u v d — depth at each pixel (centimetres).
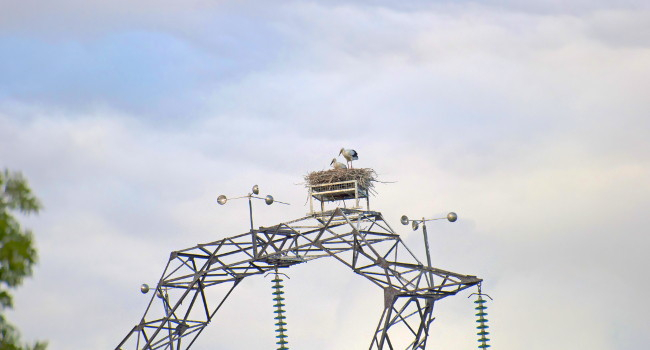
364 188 9081
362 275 8881
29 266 5034
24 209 5069
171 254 9388
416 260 8988
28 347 5038
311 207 9056
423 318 8950
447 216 8975
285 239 9194
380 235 9025
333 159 9138
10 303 4984
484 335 8956
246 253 9281
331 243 8912
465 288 8962
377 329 8750
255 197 9119
